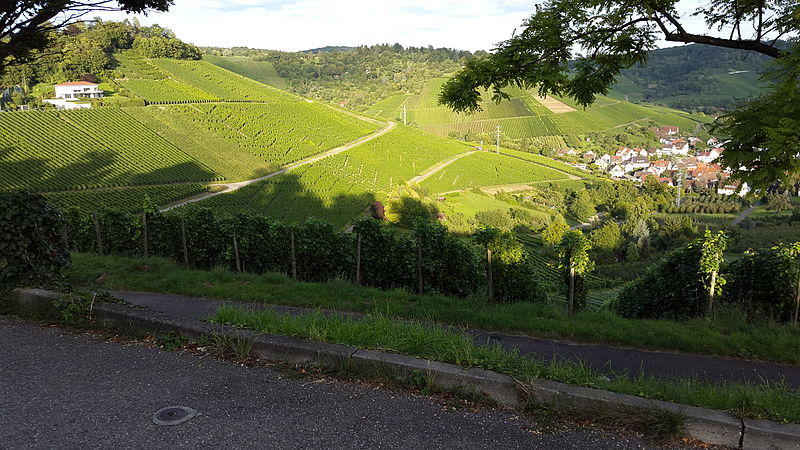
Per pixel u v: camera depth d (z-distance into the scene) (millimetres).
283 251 10711
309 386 3746
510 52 6285
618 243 60281
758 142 4723
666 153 157375
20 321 5168
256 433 3092
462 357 3898
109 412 3334
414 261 9711
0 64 7203
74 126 78938
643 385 3779
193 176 73562
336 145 114375
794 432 3037
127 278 8828
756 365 5359
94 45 115188
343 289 8398
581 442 3082
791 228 58688
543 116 182750
